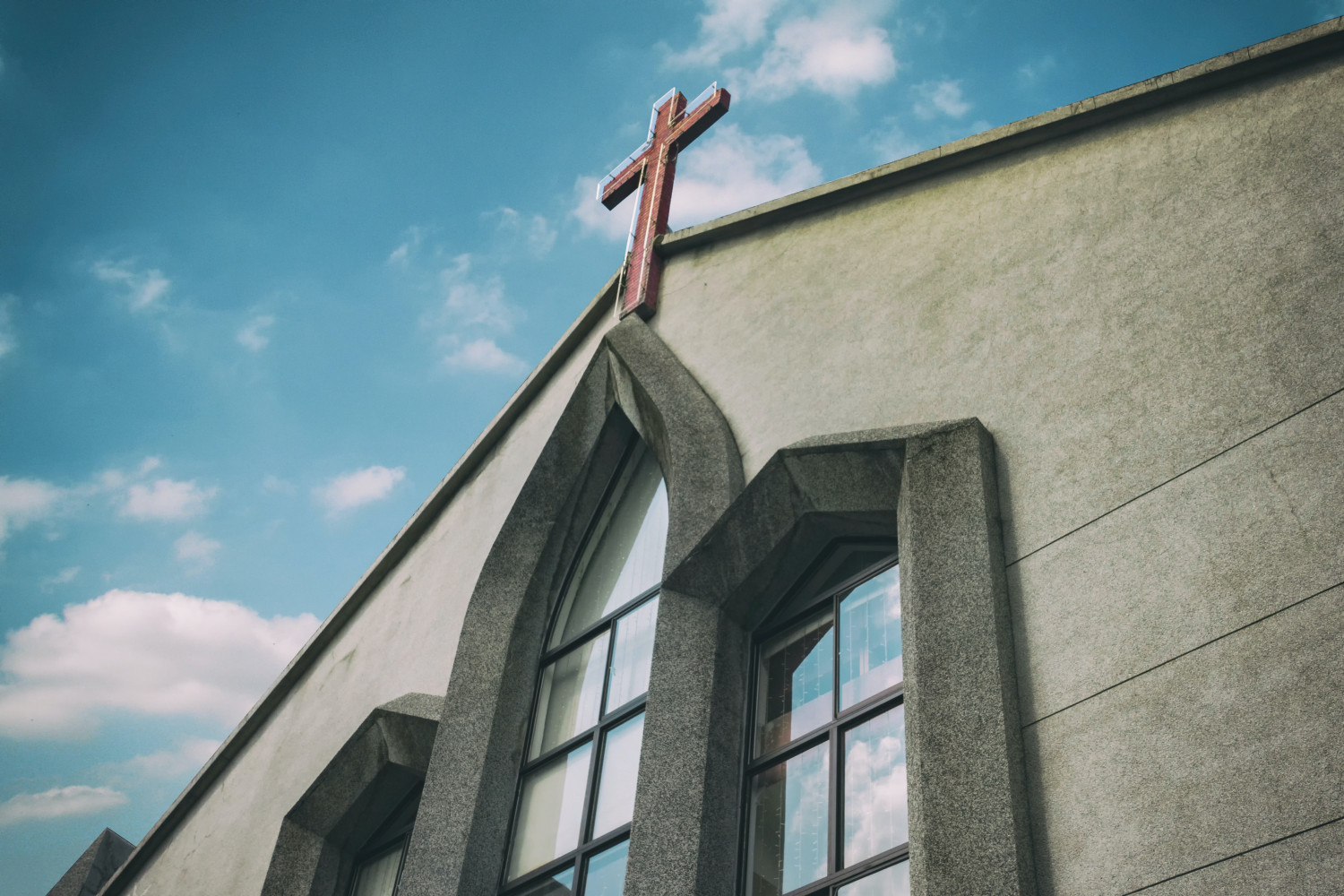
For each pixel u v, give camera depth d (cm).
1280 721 529
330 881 1180
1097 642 618
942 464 738
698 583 885
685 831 755
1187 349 684
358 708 1269
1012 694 627
